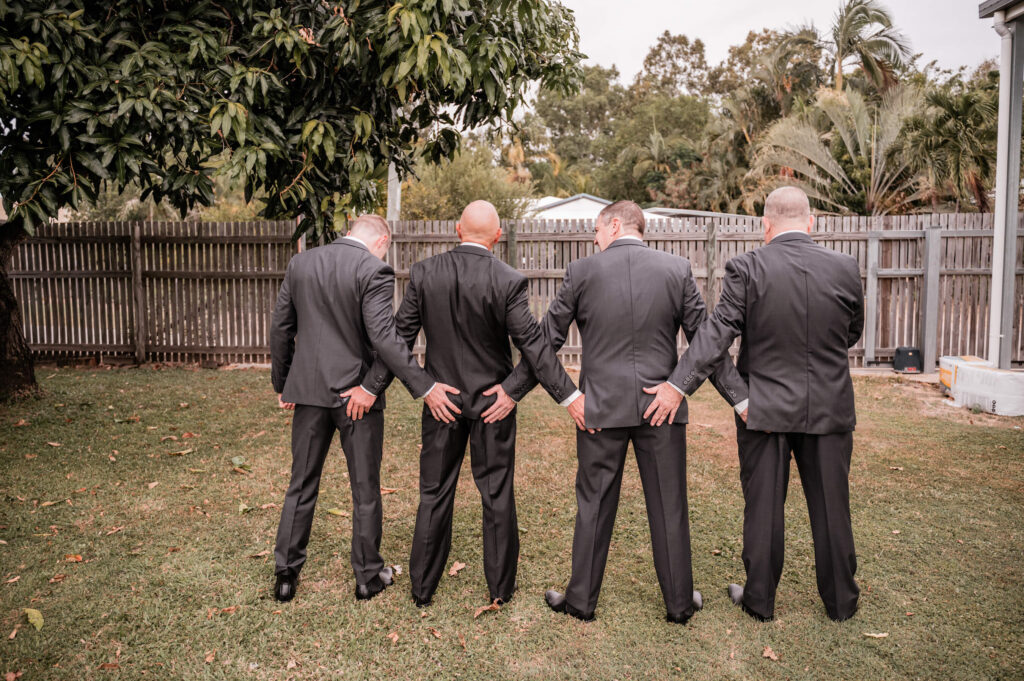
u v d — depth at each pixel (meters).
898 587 3.00
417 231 9.11
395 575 3.15
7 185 4.12
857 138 18.39
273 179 4.95
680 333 9.28
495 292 2.67
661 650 2.54
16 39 3.96
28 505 3.93
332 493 4.22
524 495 4.23
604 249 2.81
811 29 25.83
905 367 8.55
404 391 7.54
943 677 2.35
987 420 6.20
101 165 4.14
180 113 4.16
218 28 4.64
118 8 4.54
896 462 4.87
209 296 9.26
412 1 3.77
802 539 3.55
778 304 2.59
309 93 4.70
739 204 29.59
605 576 3.14
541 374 2.68
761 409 2.61
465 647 2.55
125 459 4.86
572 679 2.36
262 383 7.86
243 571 3.15
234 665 2.44
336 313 2.84
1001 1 6.17
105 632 2.62
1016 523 3.73
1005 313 6.57
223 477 4.48
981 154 13.48
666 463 2.64
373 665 2.45
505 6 4.04
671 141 39.25
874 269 8.67
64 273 9.29
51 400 6.70
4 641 2.55
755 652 2.52
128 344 9.34
